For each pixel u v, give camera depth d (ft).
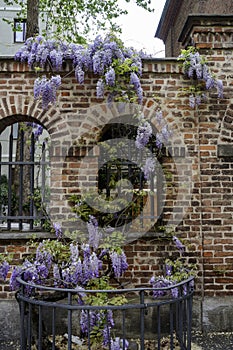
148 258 19.10
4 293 18.47
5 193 33.86
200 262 19.11
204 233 19.10
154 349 17.07
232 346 16.89
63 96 19.38
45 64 19.36
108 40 19.19
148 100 19.57
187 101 19.69
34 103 19.26
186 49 21.15
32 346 15.99
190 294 14.29
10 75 19.35
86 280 16.35
